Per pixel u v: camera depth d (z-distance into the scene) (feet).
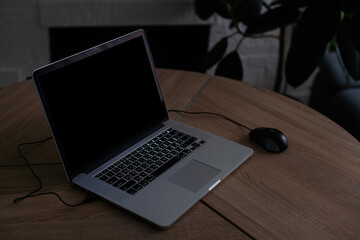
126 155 3.41
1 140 3.66
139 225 2.80
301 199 3.05
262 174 3.31
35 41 7.48
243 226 2.80
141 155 3.42
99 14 7.38
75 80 3.25
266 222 2.84
